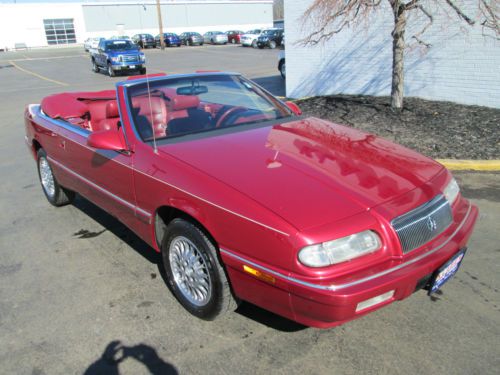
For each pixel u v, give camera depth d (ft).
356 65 34.45
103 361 9.37
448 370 8.69
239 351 9.44
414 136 23.03
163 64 93.04
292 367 8.94
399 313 10.41
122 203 12.26
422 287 8.90
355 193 8.76
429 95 30.45
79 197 19.27
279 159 10.04
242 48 137.18
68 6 187.42
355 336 9.73
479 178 18.58
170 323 10.46
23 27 183.32
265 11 230.68
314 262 7.81
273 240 8.13
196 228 9.70
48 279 12.66
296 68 38.58
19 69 95.35
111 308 11.14
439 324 9.98
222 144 11.01
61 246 14.69
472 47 27.61
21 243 15.05
